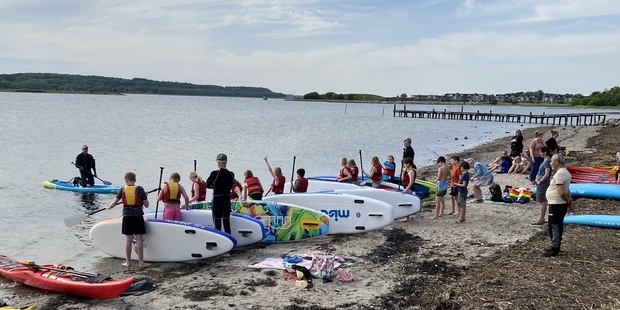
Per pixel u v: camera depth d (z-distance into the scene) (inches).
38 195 713.0
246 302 297.4
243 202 444.8
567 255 362.3
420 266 357.1
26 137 1565.0
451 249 398.6
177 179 408.5
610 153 1071.0
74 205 652.1
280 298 302.4
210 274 351.6
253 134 1873.8
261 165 1104.2
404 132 2082.9
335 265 361.4
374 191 505.4
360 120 3004.4
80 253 429.1
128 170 1000.9
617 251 370.3
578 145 1285.7
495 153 1227.2
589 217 454.9
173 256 387.9
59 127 1967.3
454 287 312.3
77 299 315.0
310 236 443.5
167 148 1370.6
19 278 336.2
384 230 463.5
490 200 588.7
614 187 570.6
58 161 1097.4
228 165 1093.8
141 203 373.1
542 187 463.8
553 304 276.1
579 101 6427.2
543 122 2847.0
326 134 1931.6
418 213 534.6
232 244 387.2
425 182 589.6
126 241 378.9
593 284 303.9
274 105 6501.0
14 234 497.0
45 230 513.7
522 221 485.1
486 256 376.5
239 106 5644.7
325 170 1050.7
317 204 473.1
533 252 376.8
